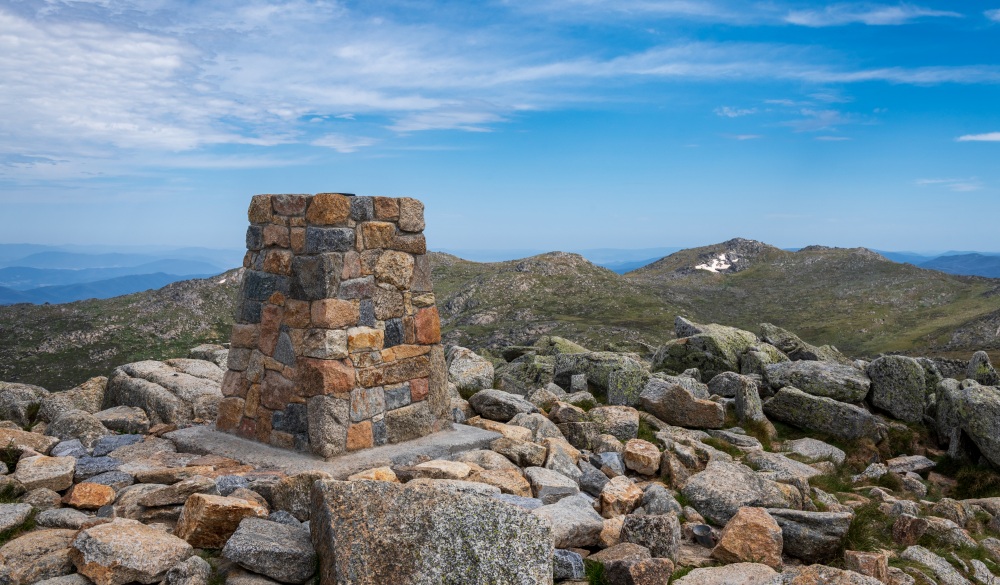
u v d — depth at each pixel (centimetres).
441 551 741
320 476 934
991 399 1755
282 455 1165
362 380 1202
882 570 972
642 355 3219
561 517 961
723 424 1891
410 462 1173
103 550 734
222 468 1093
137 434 1348
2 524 847
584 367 2177
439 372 1362
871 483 1620
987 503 1542
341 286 1177
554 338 2714
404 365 1288
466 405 1712
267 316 1248
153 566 738
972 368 2219
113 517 868
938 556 1130
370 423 1214
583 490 1245
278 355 1224
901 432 1970
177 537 809
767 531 990
